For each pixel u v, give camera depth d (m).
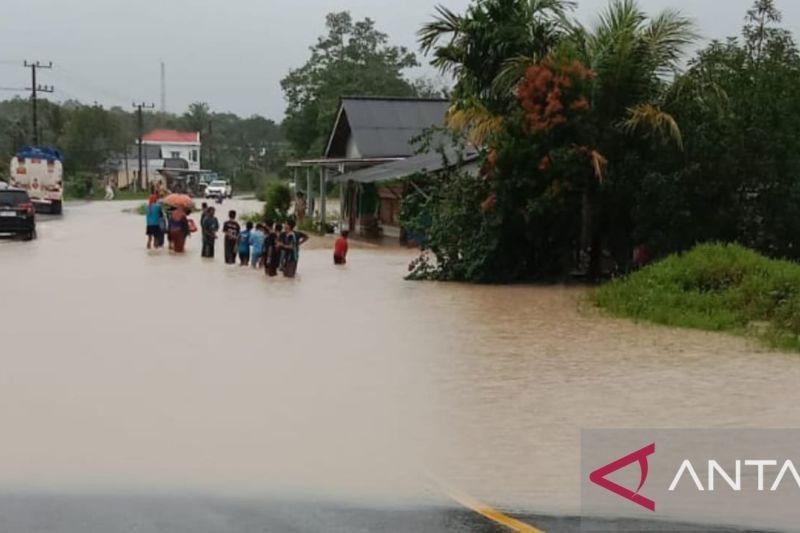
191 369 14.81
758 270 22.00
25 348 16.45
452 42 30.61
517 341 17.66
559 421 11.78
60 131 121.75
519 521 8.28
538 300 23.98
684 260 23.09
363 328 19.11
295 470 9.78
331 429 11.39
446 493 9.07
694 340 17.86
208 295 24.31
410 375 14.48
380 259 36.56
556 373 14.68
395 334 18.36
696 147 26.61
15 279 27.30
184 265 32.25
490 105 29.80
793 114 26.97
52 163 64.00
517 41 29.84
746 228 27.17
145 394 13.12
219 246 40.16
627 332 18.80
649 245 27.14
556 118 27.05
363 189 52.81
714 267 22.38
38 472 9.67
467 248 28.59
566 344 17.33
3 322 19.30
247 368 14.92
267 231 30.09
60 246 39.25
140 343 17.05
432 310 21.95
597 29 28.59
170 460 10.11
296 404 12.62
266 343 17.20
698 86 27.16
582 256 29.38
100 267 31.12
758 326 19.09
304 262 35.00
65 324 19.11
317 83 98.75
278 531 7.99
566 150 27.06
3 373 14.42
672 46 28.03
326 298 24.08
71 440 10.85
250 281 27.83
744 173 26.75
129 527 8.06
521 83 28.14
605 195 27.67
